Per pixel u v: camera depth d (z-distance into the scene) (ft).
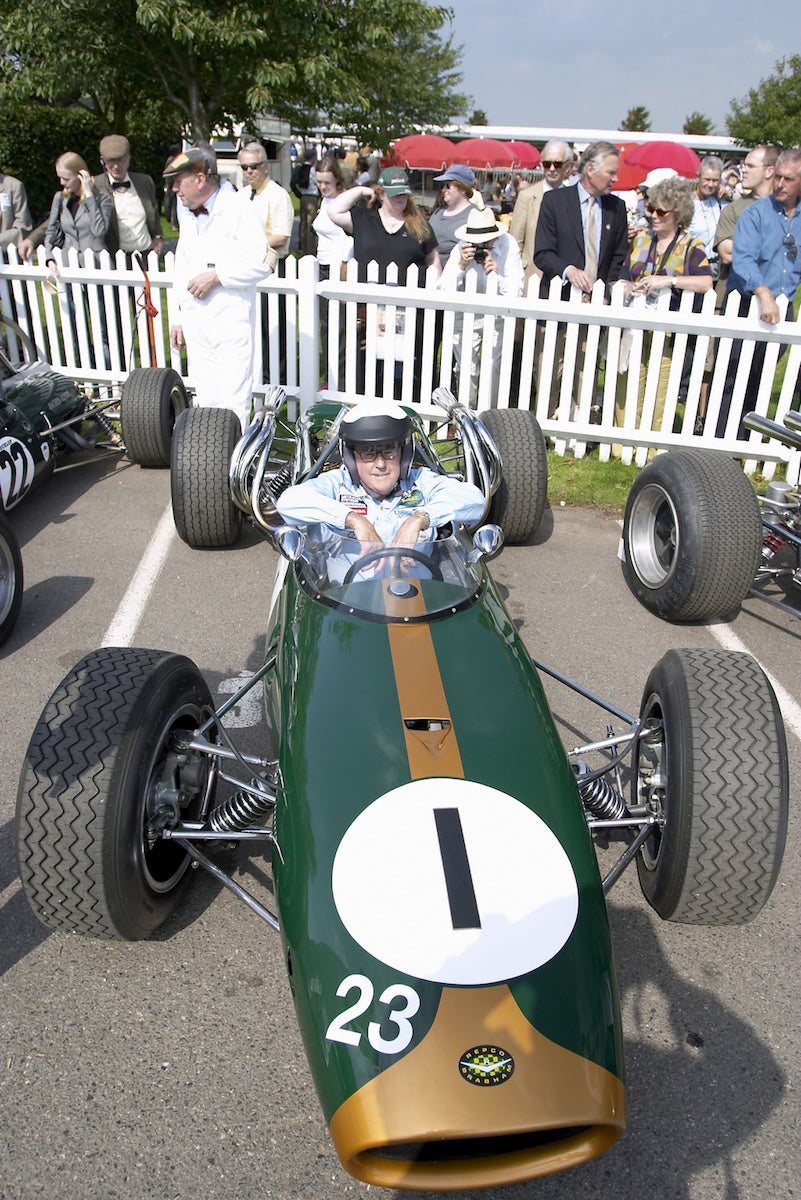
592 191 23.80
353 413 11.84
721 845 8.93
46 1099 8.22
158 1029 8.96
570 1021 6.66
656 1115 8.22
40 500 22.30
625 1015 9.23
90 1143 7.84
